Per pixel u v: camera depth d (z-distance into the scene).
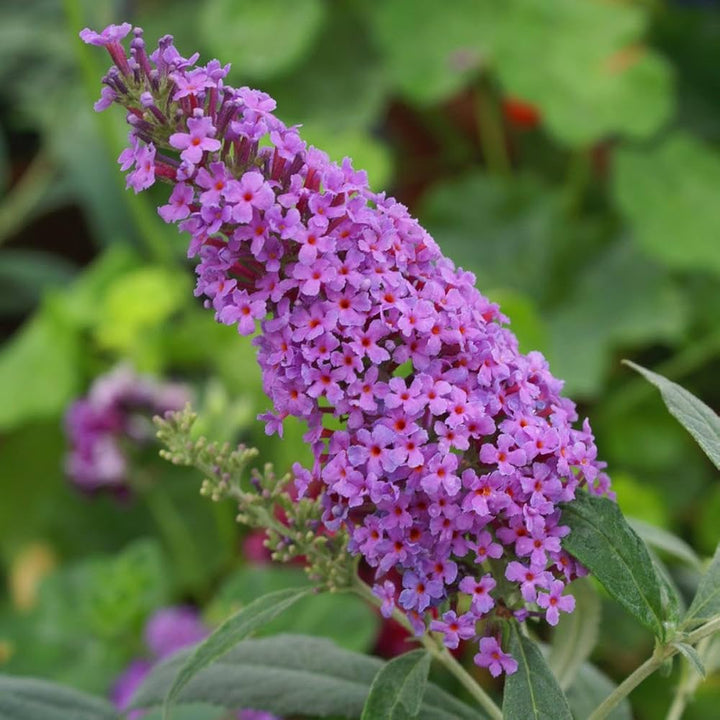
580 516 0.61
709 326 1.31
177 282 1.22
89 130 1.40
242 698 0.67
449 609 0.62
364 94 1.42
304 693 0.67
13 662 1.03
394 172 1.50
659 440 1.22
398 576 0.63
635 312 1.29
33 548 1.26
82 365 1.31
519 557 0.61
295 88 1.42
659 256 1.28
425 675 0.63
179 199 0.60
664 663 0.62
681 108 1.53
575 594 0.66
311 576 0.64
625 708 0.69
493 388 0.61
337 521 0.61
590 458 0.62
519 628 0.61
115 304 1.21
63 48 1.54
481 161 1.52
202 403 1.24
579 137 1.33
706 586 0.63
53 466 1.30
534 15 1.40
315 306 0.60
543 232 1.37
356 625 0.93
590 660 1.00
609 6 1.43
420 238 0.61
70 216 1.56
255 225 0.60
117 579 1.01
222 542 1.21
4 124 1.62
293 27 1.37
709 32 1.52
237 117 0.60
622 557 0.60
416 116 1.50
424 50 1.39
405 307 0.60
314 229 0.60
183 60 0.60
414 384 0.60
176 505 1.21
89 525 1.26
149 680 0.68
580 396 1.27
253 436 1.21
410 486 0.60
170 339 1.25
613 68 1.37
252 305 0.60
